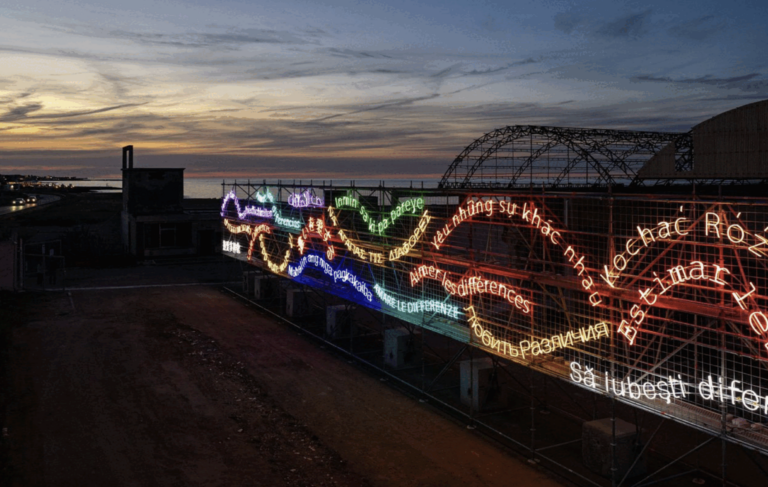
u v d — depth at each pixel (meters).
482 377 14.02
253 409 14.25
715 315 8.62
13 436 12.40
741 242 8.44
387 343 17.72
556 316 13.49
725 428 8.73
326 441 12.55
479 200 13.06
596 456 11.16
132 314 24.27
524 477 11.05
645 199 9.39
